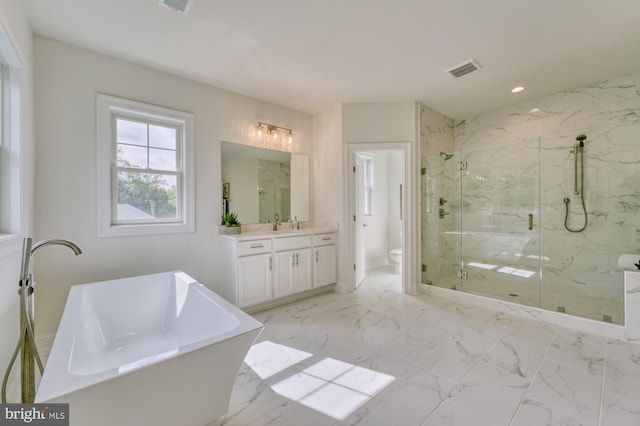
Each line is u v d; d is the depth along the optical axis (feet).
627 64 8.64
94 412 3.14
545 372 5.90
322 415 4.76
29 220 6.39
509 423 4.50
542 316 8.64
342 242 11.93
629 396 5.10
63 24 6.51
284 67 8.65
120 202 8.34
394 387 5.47
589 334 7.68
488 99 11.39
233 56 8.01
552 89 10.46
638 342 7.04
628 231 9.39
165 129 9.14
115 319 7.00
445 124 13.41
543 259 11.03
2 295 4.82
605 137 9.78
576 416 4.63
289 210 12.27
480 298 10.08
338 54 7.94
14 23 5.25
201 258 9.65
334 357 6.61
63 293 7.27
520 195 11.60
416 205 11.57
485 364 6.23
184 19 6.38
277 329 8.19
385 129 11.59
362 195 13.42
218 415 4.36
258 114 11.21
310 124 13.05
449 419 4.61
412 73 9.09
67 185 7.31
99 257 7.80
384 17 6.36
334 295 11.46
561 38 7.24
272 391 5.40
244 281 9.20
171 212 9.25
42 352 6.95
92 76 7.66
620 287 9.46
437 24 6.63
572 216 10.46
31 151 6.59
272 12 6.16
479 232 12.57
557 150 10.77
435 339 7.47
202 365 3.92
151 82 8.63
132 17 6.29
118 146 8.29
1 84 5.64
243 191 10.80
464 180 13.02
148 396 3.52
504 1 5.88
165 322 7.74
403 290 11.72
